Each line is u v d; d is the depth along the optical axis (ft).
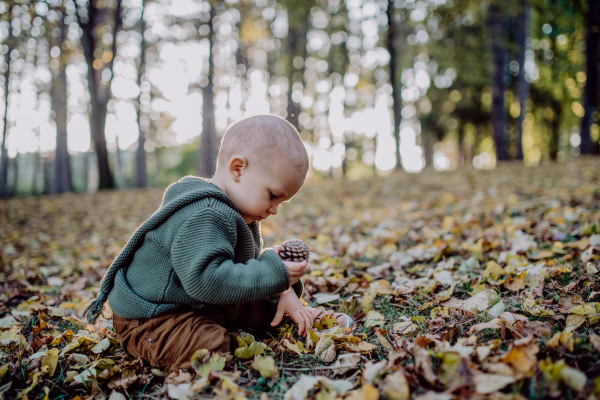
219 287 4.82
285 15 61.52
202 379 4.72
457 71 64.64
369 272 10.12
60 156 66.44
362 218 19.44
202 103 51.21
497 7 53.16
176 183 5.70
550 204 16.61
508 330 5.32
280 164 5.32
